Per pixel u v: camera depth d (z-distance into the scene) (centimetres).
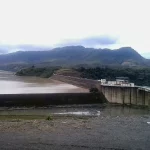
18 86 11538
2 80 16662
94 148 2648
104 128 3522
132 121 4097
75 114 5634
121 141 2903
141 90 7131
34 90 9381
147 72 14788
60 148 2625
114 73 15662
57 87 10931
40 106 7062
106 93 8031
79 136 3075
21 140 2889
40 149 2589
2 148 2614
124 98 7569
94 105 7344
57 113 5831
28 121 3984
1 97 7106
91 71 16750
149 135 3173
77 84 11750
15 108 6688
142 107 6875
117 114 5628
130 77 14550
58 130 3350
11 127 3494
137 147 2702
